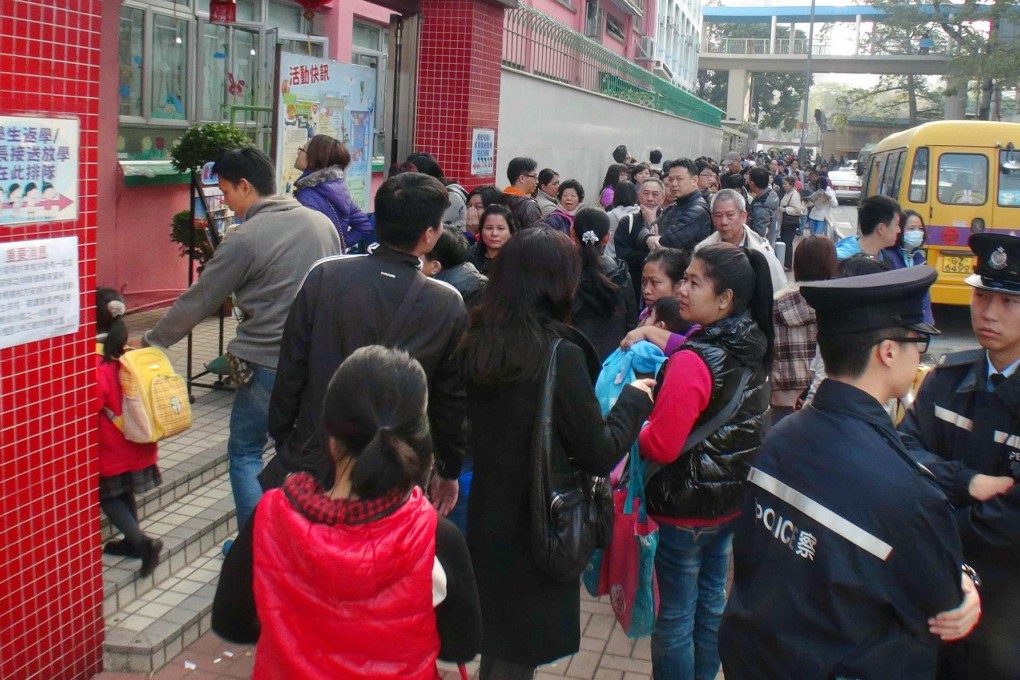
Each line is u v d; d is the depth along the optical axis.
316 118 7.10
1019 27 39.09
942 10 42.62
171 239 8.53
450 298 3.41
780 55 59.94
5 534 3.32
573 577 2.96
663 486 3.47
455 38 9.17
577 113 15.28
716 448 3.43
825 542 2.10
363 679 1.99
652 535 3.40
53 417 3.48
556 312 3.01
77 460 3.61
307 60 6.91
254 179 4.29
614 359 3.88
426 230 3.37
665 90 24.03
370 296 3.31
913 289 2.17
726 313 3.50
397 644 2.02
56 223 3.40
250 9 10.10
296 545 1.94
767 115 79.56
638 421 3.13
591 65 16.56
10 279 3.23
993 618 2.75
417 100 9.32
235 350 4.25
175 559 4.48
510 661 3.04
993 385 2.90
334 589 1.94
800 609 2.13
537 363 2.91
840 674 2.08
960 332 13.05
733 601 2.31
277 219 4.20
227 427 5.77
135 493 4.30
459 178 9.35
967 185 12.97
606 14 25.39
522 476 2.97
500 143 11.80
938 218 13.05
